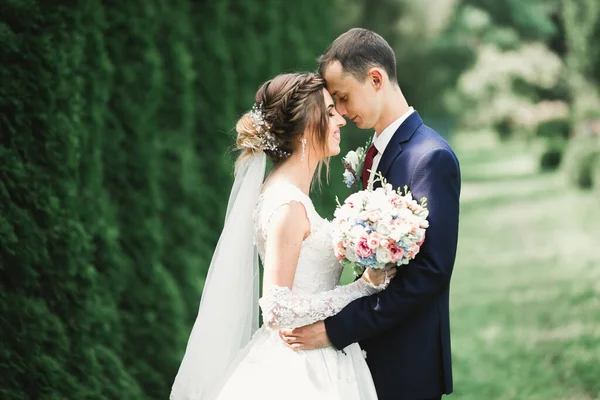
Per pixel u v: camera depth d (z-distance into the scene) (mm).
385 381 3215
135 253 4867
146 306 4809
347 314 3047
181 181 5574
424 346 3172
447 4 21969
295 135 3152
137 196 4965
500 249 11523
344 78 3178
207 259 5730
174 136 5594
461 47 24422
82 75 4328
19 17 3926
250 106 7215
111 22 4910
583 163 16469
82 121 4371
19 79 3920
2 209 3883
